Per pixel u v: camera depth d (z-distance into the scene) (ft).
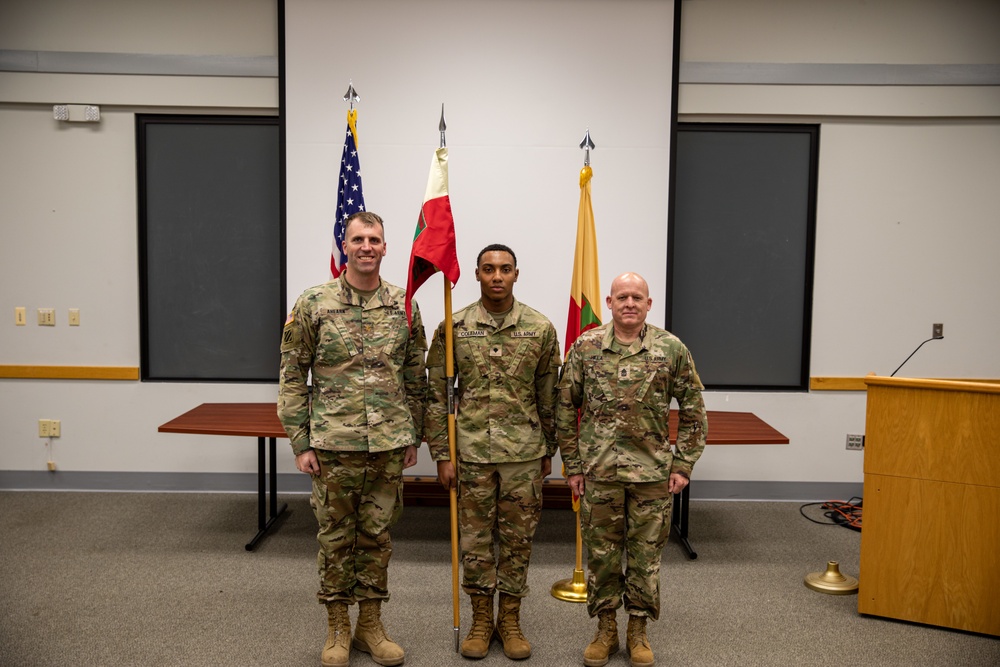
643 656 8.48
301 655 8.86
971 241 14.79
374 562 8.71
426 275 9.30
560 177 14.14
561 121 14.08
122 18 14.35
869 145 14.69
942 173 14.69
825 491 15.06
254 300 15.20
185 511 13.92
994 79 14.37
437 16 13.94
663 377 8.36
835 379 14.90
